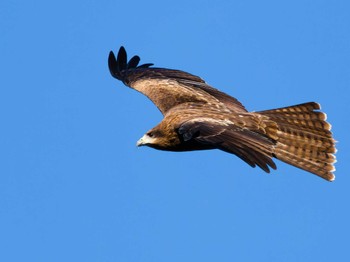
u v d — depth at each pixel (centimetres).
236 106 1830
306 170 1719
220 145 1517
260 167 1457
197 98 1856
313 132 1744
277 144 1739
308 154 1734
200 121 1588
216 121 1591
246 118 1722
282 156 1734
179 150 1756
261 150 1491
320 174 1716
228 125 1578
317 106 1752
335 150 1731
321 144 1734
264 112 1762
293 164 1728
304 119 1755
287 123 1752
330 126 1741
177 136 1734
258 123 1728
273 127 1734
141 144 1752
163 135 1744
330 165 1725
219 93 1873
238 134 1533
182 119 1725
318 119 1747
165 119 1756
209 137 1538
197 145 1741
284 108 1761
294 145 1741
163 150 1762
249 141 1510
